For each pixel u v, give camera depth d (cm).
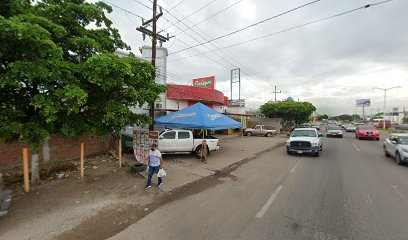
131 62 685
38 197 611
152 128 1167
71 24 656
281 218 467
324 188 668
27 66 441
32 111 650
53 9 602
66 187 696
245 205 543
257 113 4669
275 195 611
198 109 1295
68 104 516
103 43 738
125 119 638
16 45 463
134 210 526
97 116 678
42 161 983
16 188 688
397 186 683
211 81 2712
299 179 775
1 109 543
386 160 1128
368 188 664
